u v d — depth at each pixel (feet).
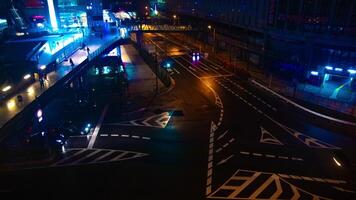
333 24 160.56
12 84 119.14
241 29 259.39
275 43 209.77
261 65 226.38
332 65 165.99
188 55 276.00
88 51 168.55
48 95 120.37
